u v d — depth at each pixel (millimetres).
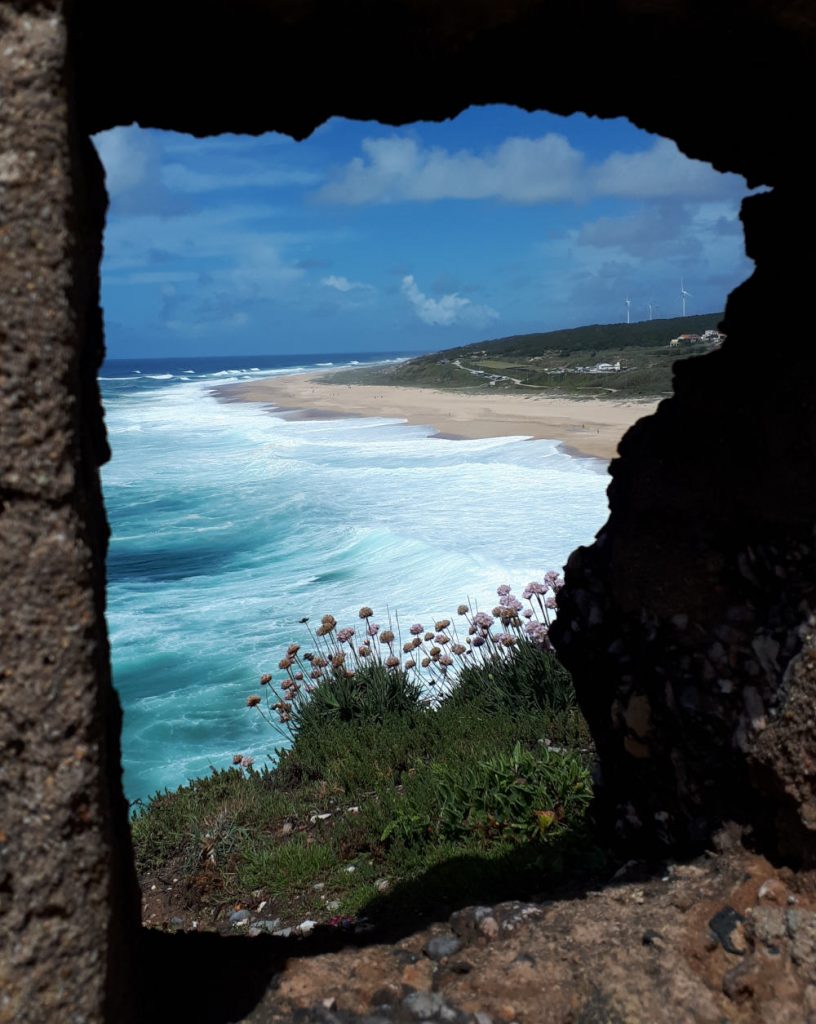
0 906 2127
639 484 3996
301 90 3137
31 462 2125
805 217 3592
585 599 4098
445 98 3336
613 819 4082
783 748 3109
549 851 4195
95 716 2191
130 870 2623
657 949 2951
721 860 3324
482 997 2871
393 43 2941
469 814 4863
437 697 7230
